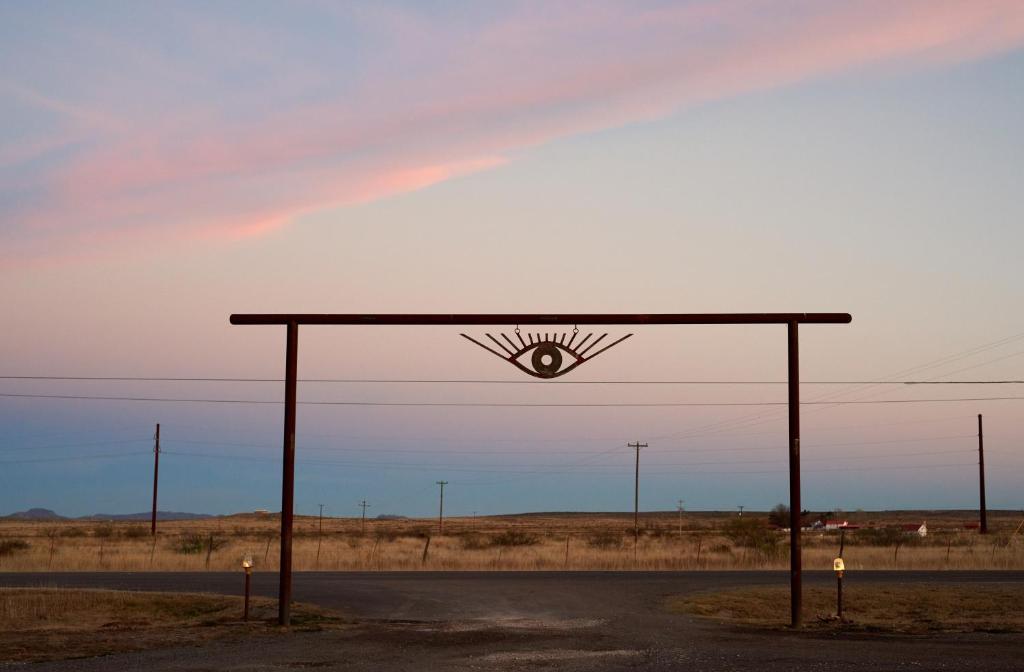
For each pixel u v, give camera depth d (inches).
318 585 1518.2
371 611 1187.9
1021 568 2009.1
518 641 888.3
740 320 1008.2
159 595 1295.5
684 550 2452.0
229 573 1803.6
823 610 1298.0
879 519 7726.4
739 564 2046.0
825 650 832.3
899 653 813.2
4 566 1987.0
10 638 910.4
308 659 777.6
